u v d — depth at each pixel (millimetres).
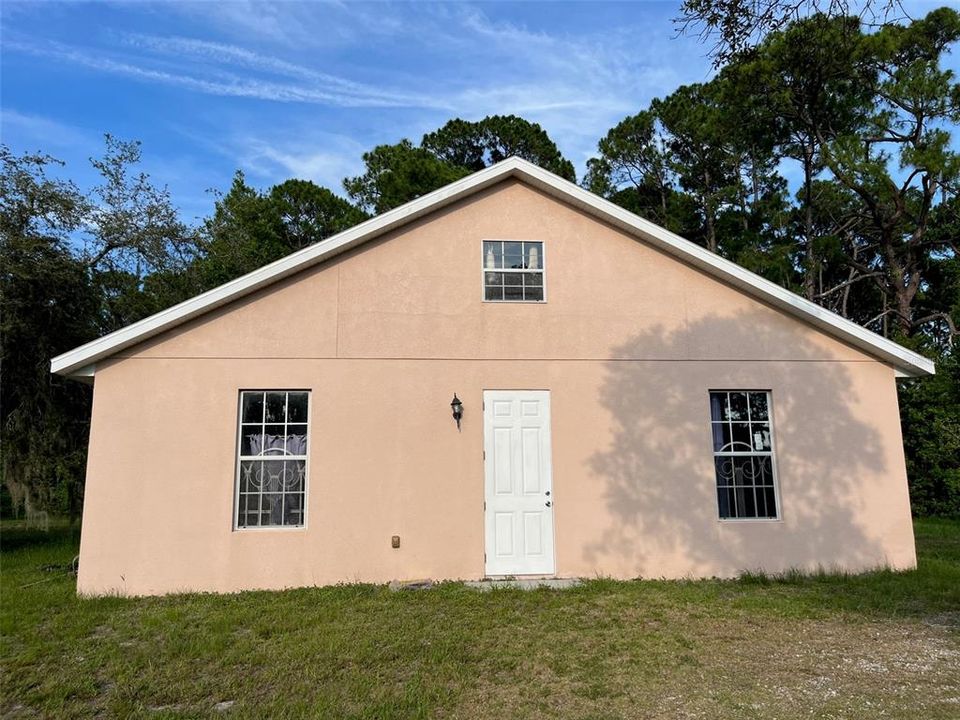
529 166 9844
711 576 9281
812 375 9953
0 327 12539
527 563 9133
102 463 8680
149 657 6102
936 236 21984
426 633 6695
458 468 9258
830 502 9625
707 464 9594
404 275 9625
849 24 5773
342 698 5125
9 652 6312
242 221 24672
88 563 8445
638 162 24672
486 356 9578
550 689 5309
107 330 15055
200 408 8953
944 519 17516
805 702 5012
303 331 9305
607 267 10000
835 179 20641
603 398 9648
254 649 6273
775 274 21219
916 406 18188
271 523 8938
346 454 9094
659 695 5176
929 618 7262
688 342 9891
